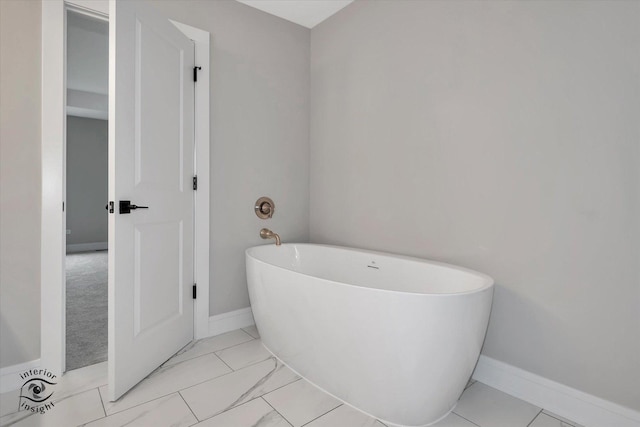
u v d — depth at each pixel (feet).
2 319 5.27
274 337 6.23
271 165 8.51
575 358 4.76
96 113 19.06
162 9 6.78
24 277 5.42
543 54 5.00
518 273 5.32
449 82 6.21
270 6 8.15
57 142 5.61
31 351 5.49
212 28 7.46
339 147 8.47
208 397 5.15
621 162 4.33
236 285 7.93
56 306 5.62
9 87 5.27
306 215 9.27
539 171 5.07
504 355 5.51
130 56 5.24
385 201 7.41
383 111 7.41
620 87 4.32
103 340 7.17
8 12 5.27
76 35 10.66
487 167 5.69
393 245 7.25
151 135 5.78
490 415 4.85
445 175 6.30
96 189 20.77
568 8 4.75
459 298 4.26
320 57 8.96
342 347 4.86
